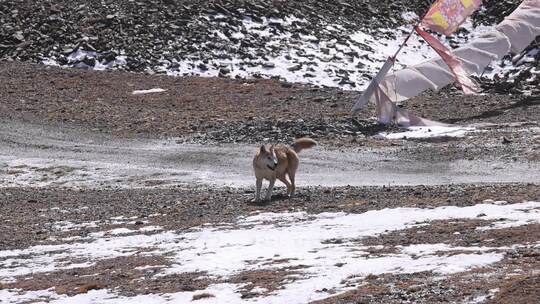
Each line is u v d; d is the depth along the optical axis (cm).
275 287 1595
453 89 6256
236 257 1958
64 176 4119
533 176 3506
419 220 2239
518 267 1523
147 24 7525
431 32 8431
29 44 7094
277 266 1797
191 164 4219
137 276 1852
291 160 2892
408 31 8438
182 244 2217
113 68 6806
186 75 6744
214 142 4662
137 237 2405
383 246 1922
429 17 5212
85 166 4253
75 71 6625
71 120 5303
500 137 4381
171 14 7731
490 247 1777
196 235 2342
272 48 7381
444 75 5259
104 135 4959
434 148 4250
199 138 4769
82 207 3122
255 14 7994
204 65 6919
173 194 3347
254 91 6134
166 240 2309
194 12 7825
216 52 7181
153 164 4256
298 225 2350
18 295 1764
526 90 6056
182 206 2942
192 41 7306
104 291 1723
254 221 2502
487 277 1464
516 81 6322
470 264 1608
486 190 2750
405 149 4272
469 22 8681
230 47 7288
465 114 5181
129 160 4369
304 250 1970
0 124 5169
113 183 3928
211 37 7406
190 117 5300
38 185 3997
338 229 2219
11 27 7375
